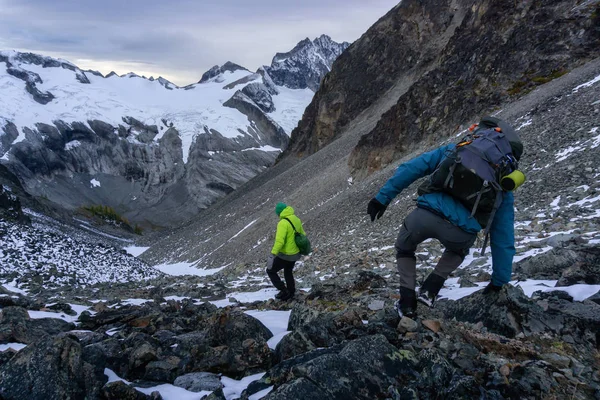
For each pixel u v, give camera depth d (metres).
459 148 3.84
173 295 10.33
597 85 27.31
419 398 2.97
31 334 4.78
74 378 3.07
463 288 6.34
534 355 3.68
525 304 4.24
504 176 3.78
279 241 8.21
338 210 39.47
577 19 40.78
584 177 16.22
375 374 3.14
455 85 46.75
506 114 34.00
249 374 3.75
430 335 3.87
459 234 3.81
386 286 7.21
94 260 24.94
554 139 23.06
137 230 177.50
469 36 52.47
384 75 98.06
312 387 2.93
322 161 83.31
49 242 24.19
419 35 97.19
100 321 5.95
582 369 3.51
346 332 4.14
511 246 4.29
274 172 117.25
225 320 4.31
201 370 3.79
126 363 3.88
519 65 41.75
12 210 42.88
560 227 10.64
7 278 14.49
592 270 5.31
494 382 3.22
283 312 5.93
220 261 57.91
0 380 2.99
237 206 95.00
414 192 28.62
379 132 52.75
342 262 14.59
